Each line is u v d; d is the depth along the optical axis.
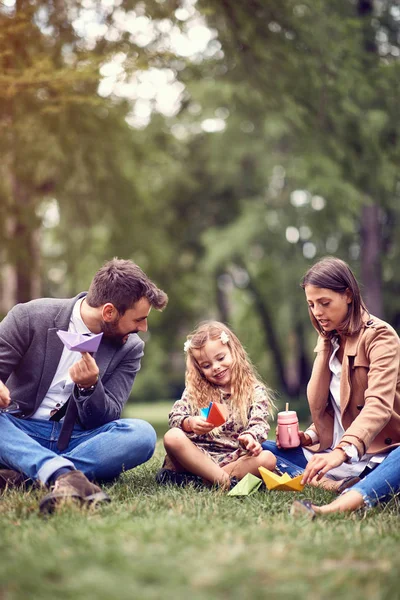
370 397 3.33
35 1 6.48
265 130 14.16
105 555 2.11
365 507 2.99
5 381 3.65
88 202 10.78
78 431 3.67
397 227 14.30
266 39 7.51
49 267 14.41
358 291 3.58
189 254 17.11
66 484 2.96
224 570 2.00
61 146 9.07
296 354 19.91
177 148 15.39
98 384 3.47
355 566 2.16
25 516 2.81
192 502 3.07
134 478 3.89
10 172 9.29
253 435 3.77
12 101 7.48
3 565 2.07
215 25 7.58
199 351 4.01
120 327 3.63
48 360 3.57
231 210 16.83
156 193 16.06
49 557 2.12
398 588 1.94
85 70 6.23
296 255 15.31
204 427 3.65
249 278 17.75
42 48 7.20
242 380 4.02
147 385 29.44
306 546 2.31
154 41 6.94
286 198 15.16
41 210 11.10
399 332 14.70
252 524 2.70
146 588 1.90
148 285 3.61
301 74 7.74
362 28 7.97
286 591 1.88
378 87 7.97
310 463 3.11
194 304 19.22
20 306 3.64
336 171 9.66
